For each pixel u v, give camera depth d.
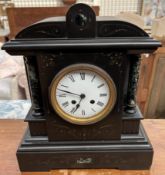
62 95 0.58
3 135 0.78
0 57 1.42
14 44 0.53
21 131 0.80
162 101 1.41
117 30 0.53
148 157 0.64
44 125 0.64
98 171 0.66
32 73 0.58
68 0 1.85
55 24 0.52
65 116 0.60
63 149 0.63
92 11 0.50
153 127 0.81
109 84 0.56
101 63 0.55
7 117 0.95
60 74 0.55
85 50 0.53
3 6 2.22
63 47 0.51
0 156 0.70
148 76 1.30
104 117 0.60
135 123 0.63
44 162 0.65
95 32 0.53
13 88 1.25
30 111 0.67
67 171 0.66
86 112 0.60
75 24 0.52
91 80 0.56
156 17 2.34
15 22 1.84
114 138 0.64
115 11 2.45
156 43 0.51
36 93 0.61
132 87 0.61
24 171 0.67
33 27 0.53
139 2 2.46
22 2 2.27
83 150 0.63
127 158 0.64
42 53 0.53
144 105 1.40
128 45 0.51
